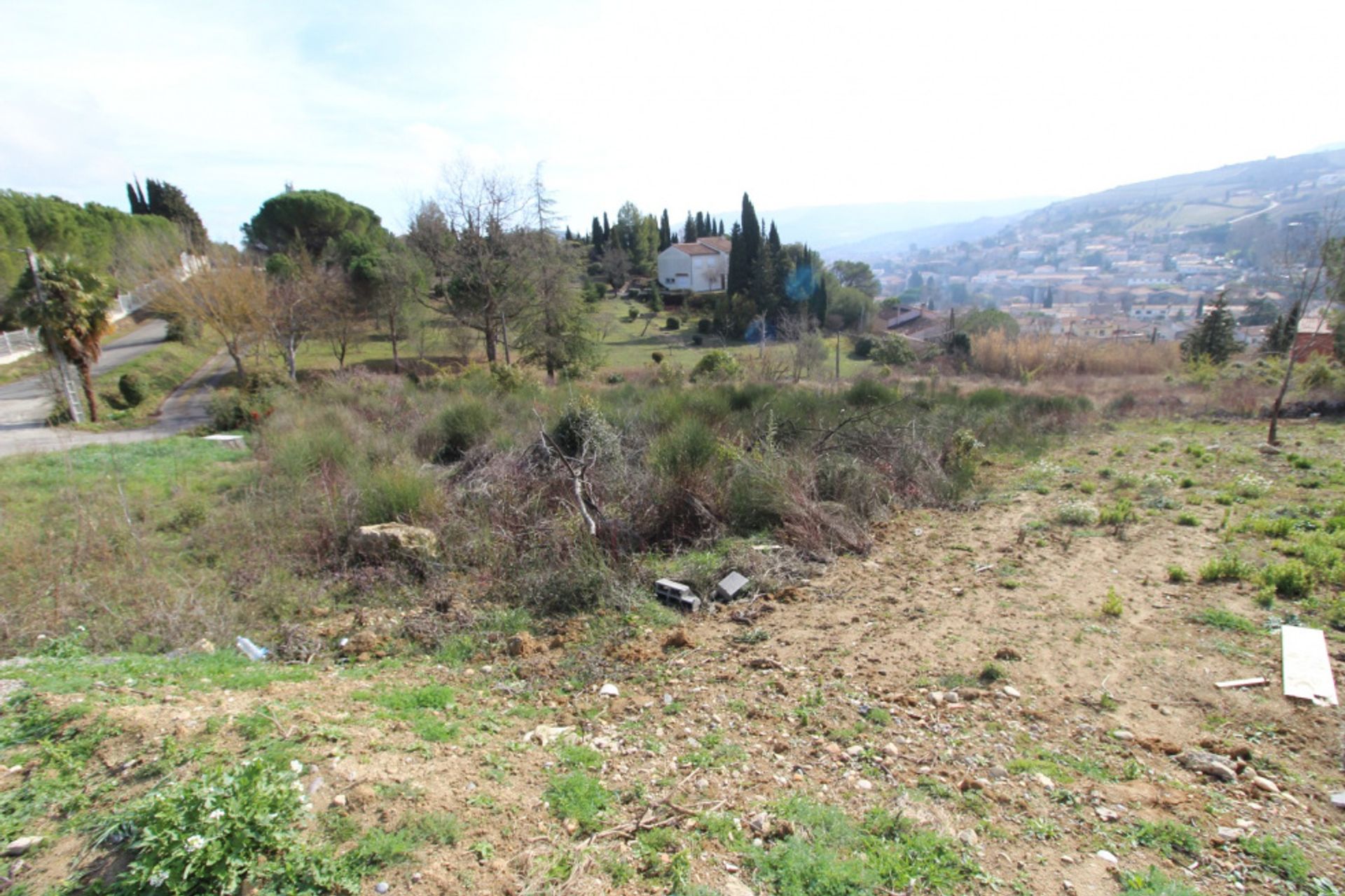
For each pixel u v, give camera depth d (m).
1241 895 2.46
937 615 5.29
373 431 12.57
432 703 3.91
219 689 3.83
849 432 9.99
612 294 63.91
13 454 15.04
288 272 32.66
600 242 76.25
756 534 7.18
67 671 3.97
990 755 3.39
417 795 2.77
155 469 12.20
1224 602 5.31
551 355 28.41
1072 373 27.36
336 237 45.72
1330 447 11.33
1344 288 13.45
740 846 2.65
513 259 29.92
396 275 31.78
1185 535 7.06
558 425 9.52
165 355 31.11
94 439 18.77
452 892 2.29
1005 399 15.17
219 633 5.29
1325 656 4.28
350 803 2.66
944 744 3.50
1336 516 7.07
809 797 3.01
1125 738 3.55
